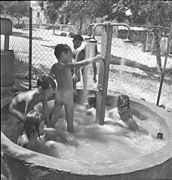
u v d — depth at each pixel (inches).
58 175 77.5
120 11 390.9
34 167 79.4
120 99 141.7
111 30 123.6
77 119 148.9
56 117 130.4
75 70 163.8
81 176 76.2
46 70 295.9
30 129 106.3
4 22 148.9
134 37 486.9
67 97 124.3
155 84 298.4
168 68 376.8
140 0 364.2
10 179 90.4
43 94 121.3
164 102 229.6
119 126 141.8
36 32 613.0
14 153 85.4
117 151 113.8
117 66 392.8
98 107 140.0
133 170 80.0
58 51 119.9
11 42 397.4
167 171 92.6
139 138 129.9
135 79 320.2
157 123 138.1
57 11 563.5
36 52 414.6
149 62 436.1
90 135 128.7
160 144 122.0
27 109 122.4
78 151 111.0
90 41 126.4
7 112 130.8
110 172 77.9
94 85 231.8
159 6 348.2
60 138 120.8
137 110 155.9
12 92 139.7
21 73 262.2
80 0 428.1
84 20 478.3
